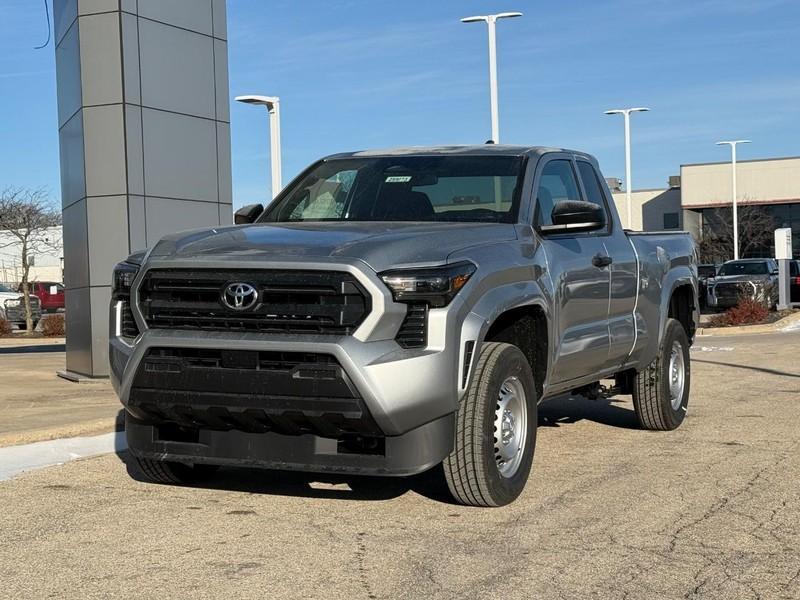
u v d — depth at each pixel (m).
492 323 5.51
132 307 5.50
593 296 6.88
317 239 5.40
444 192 6.53
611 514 5.57
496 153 6.86
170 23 13.49
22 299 35.31
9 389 11.83
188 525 5.41
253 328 5.18
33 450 7.44
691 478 6.50
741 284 29.94
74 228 13.60
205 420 5.38
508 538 5.10
